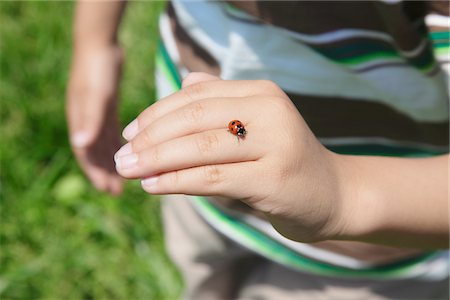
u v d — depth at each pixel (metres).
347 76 0.61
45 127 1.06
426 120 0.62
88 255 0.97
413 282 0.72
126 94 1.10
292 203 0.48
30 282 0.94
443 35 0.56
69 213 1.01
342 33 0.59
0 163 1.02
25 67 1.13
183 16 0.67
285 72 0.62
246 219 0.70
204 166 0.47
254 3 0.60
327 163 0.50
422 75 0.59
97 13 0.75
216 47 0.64
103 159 0.78
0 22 1.21
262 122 0.48
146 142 0.48
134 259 0.97
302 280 0.74
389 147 0.65
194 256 0.77
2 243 0.98
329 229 0.50
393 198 0.51
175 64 0.69
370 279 0.71
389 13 0.55
